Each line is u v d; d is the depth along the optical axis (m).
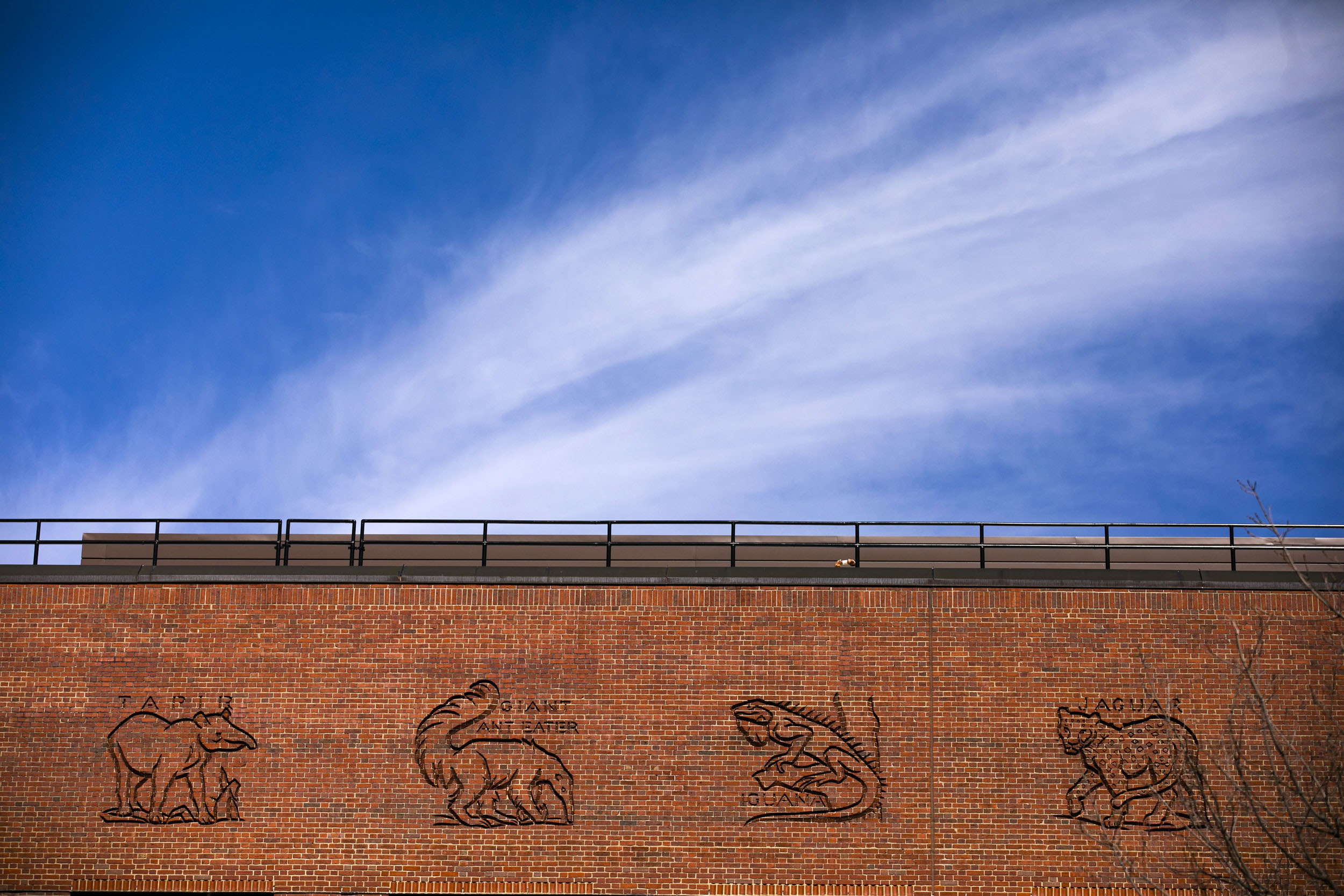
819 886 16.55
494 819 16.72
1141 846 16.53
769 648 17.09
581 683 17.02
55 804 16.81
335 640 17.14
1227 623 17.03
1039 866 16.56
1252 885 14.05
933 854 16.61
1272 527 16.69
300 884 16.59
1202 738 16.77
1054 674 16.98
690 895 16.53
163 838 16.72
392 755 16.86
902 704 16.95
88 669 17.09
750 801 16.73
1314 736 16.62
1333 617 16.92
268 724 16.95
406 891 16.58
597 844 16.66
